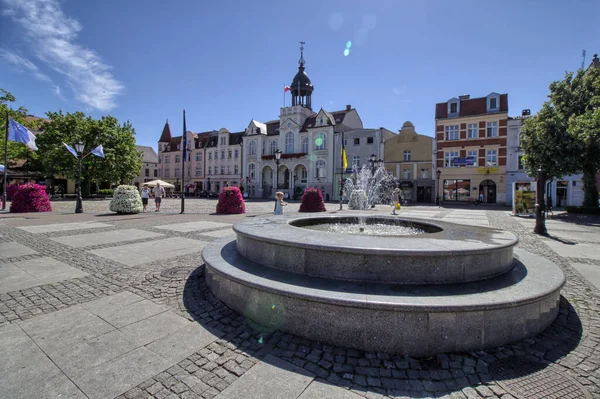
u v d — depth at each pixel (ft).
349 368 8.81
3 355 9.11
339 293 10.14
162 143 227.81
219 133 189.98
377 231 21.84
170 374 8.42
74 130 110.22
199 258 21.16
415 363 9.09
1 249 23.66
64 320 11.54
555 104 67.21
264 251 13.82
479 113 112.47
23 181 129.18
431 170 122.42
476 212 73.20
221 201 57.00
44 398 7.32
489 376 8.57
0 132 81.25
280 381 8.20
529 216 59.93
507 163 108.06
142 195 66.90
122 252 22.95
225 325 11.27
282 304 10.78
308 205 62.28
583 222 50.24
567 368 9.03
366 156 136.15
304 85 163.12
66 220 43.27
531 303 10.43
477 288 11.18
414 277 11.49
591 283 17.15
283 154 158.30
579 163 57.93
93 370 8.49
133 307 12.82
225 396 7.57
